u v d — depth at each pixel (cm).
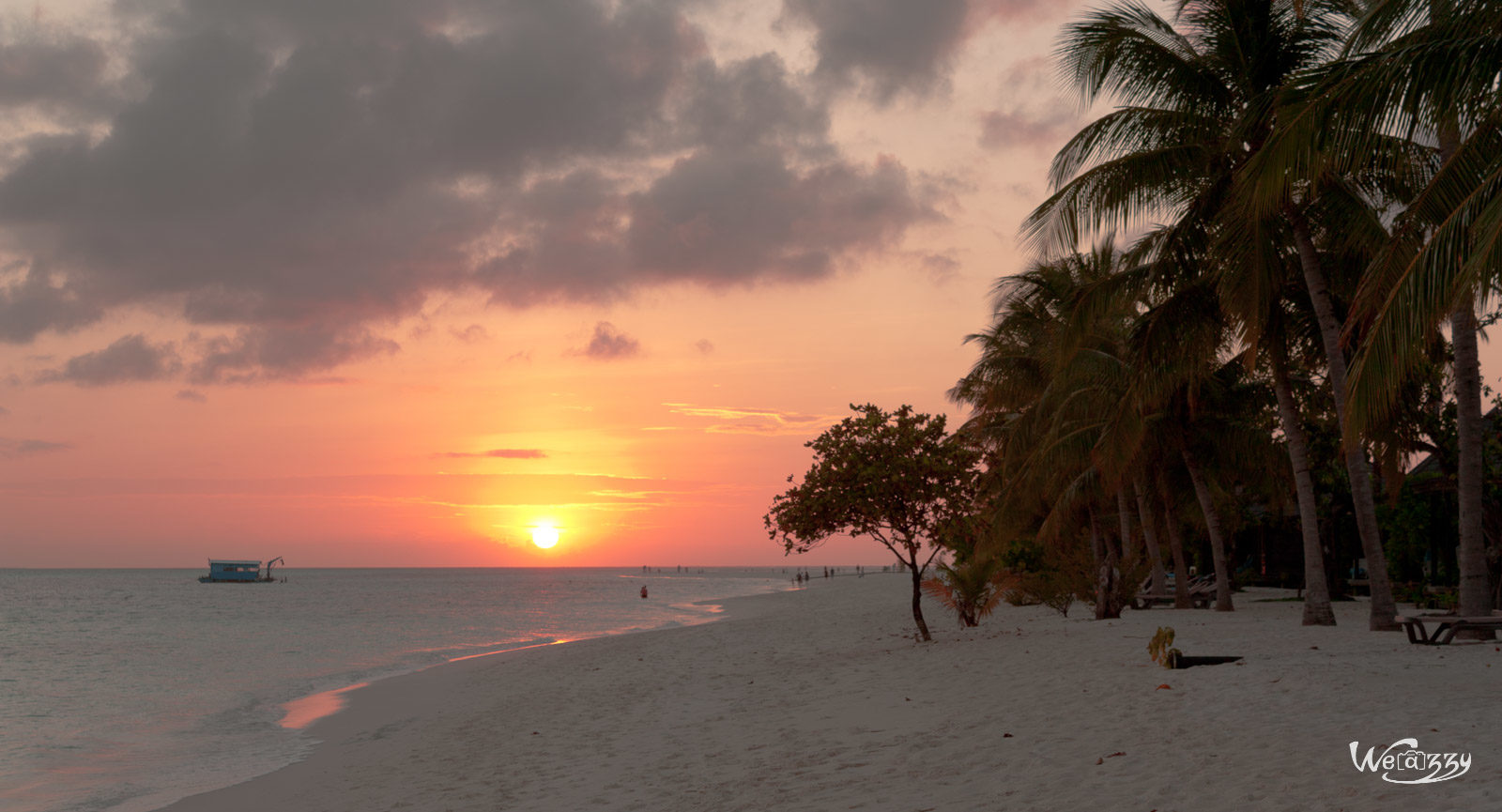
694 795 790
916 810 652
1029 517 3331
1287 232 1659
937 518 1867
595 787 877
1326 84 880
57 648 3338
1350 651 1227
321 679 2306
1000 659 1431
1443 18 848
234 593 10344
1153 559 2675
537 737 1215
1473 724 722
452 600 8219
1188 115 1602
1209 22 1603
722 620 3941
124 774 1225
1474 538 1343
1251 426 2403
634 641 2762
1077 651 1436
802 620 3180
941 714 1017
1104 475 2184
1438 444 1931
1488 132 950
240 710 1805
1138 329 1934
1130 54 1605
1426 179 1473
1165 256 1773
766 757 907
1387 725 743
